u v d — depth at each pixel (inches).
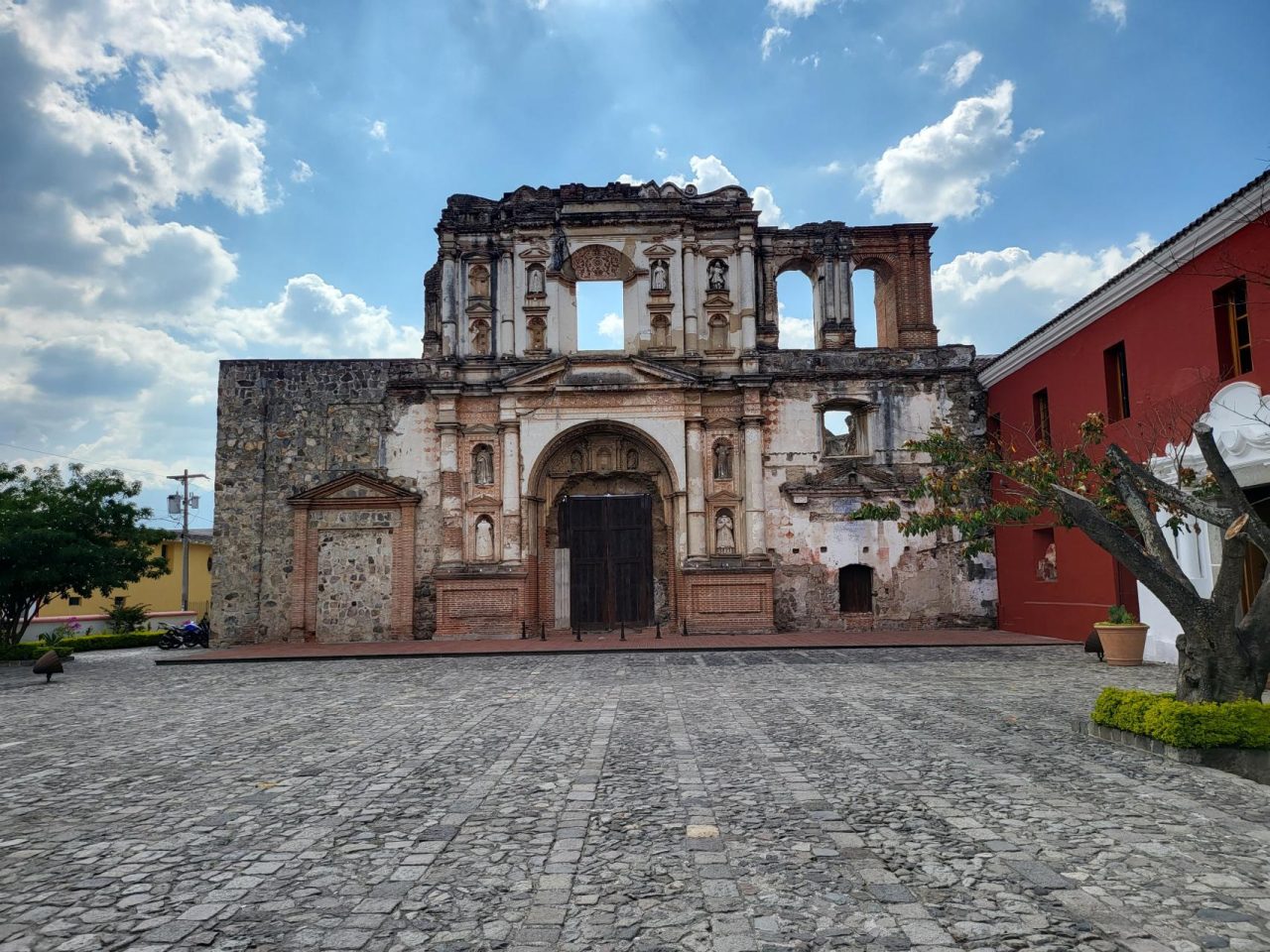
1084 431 478.6
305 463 1064.8
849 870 226.4
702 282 1098.7
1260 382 574.6
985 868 226.1
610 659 785.6
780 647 861.8
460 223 1091.9
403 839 258.5
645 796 302.4
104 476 1072.2
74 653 1152.8
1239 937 183.3
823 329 1101.1
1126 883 214.7
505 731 432.1
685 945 183.8
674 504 1056.2
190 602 1914.4
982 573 1045.8
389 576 1047.0
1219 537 629.3
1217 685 370.9
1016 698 516.7
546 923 196.1
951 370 1063.6
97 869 235.8
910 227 1115.3
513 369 1069.8
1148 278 693.9
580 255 1103.0
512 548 1034.7
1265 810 277.6
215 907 207.0
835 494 1050.7
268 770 355.9
